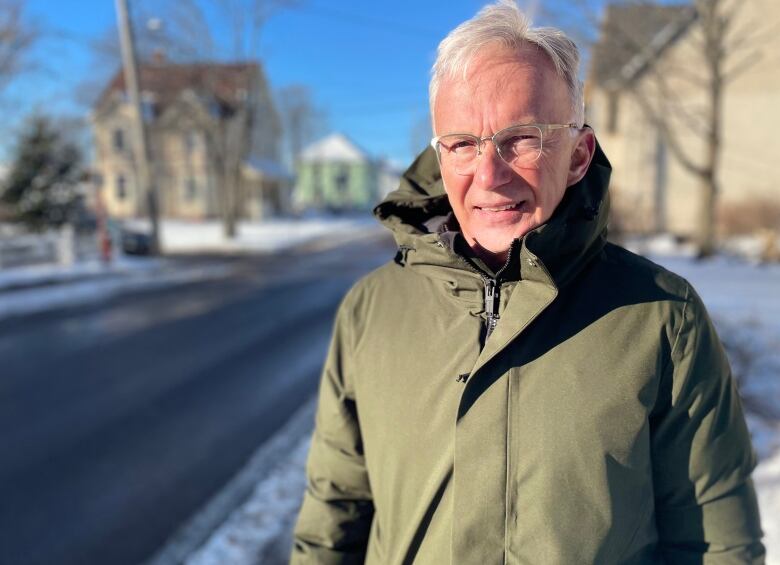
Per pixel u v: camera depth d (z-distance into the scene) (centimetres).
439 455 108
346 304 137
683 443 105
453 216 134
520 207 107
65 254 1520
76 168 1975
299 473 357
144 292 1141
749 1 1681
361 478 133
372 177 5603
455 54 107
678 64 1593
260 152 3847
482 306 111
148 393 525
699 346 104
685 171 1836
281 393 521
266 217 3622
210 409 481
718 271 1094
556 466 98
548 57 104
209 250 2061
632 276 109
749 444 112
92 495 338
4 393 528
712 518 107
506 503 100
